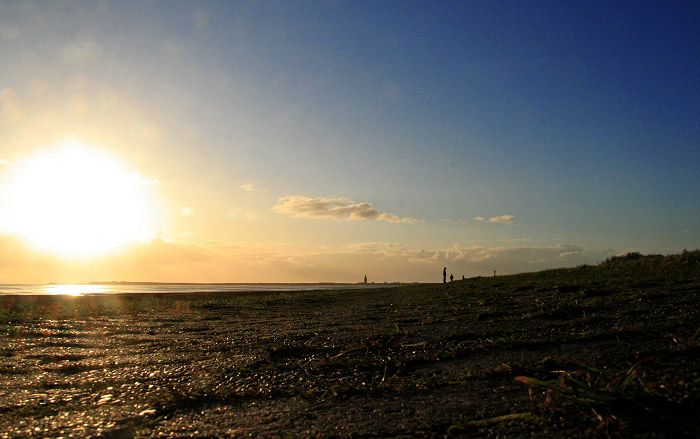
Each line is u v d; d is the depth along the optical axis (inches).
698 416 100.3
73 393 165.6
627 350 171.3
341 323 360.8
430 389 150.3
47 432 123.8
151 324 403.9
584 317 261.9
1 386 177.6
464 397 138.3
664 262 581.3
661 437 93.7
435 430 114.3
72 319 453.7
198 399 152.9
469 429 113.0
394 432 115.0
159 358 233.1
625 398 109.7
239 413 137.8
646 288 378.9
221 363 212.4
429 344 230.7
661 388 114.3
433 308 427.5
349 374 180.2
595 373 144.2
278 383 171.5
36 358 238.2
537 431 106.2
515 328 255.8
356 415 129.7
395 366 187.8
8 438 119.5
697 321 213.5
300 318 431.5
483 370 167.6
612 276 524.7
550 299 383.9
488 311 339.9
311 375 181.5
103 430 124.6
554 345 199.2
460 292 593.6
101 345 282.7
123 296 1120.2
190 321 430.3
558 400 122.3
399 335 263.7
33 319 448.8
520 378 123.3
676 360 148.5
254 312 530.9
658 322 225.6
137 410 142.6
